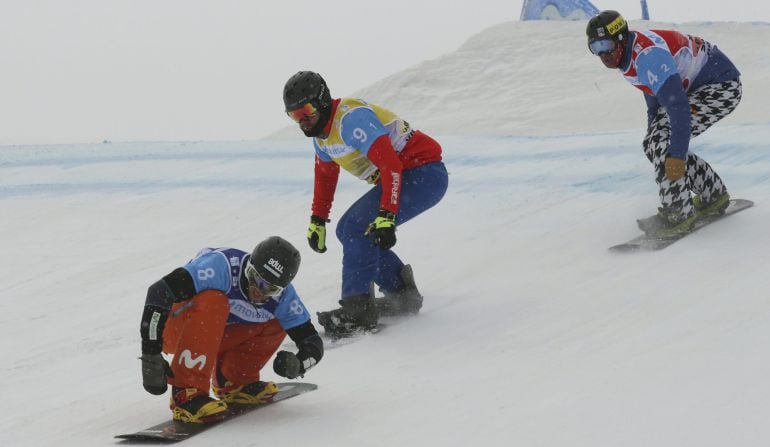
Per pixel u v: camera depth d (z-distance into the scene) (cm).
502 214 1614
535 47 4884
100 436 866
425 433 800
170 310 835
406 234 1580
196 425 852
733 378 816
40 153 2373
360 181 1912
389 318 1212
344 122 1109
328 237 1606
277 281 833
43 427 913
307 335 903
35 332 1262
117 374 1077
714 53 1331
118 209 1856
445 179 1188
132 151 2381
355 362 1043
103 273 1509
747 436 706
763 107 3556
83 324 1281
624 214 1507
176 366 857
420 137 1179
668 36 1305
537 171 1855
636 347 947
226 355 907
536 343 1020
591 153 1945
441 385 924
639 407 790
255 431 839
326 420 855
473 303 1216
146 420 905
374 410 873
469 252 1448
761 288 1050
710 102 1323
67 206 1888
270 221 1734
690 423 743
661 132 1331
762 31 4575
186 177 2070
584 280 1226
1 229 1770
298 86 1095
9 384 1073
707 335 940
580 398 832
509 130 3941
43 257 1606
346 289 1152
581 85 4416
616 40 1280
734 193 1512
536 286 1238
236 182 2011
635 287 1152
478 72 4738
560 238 1440
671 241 1301
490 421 808
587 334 1020
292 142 2444
